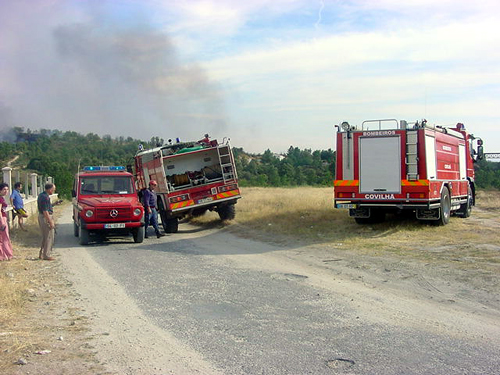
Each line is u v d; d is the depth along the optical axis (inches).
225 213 781.9
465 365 203.6
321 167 4023.1
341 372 196.9
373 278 371.2
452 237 532.7
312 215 757.9
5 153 2827.3
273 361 209.0
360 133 605.3
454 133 700.0
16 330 249.4
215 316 277.7
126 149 4498.0
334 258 456.4
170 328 256.2
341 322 265.3
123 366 203.2
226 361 209.2
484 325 259.1
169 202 703.1
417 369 199.6
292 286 350.9
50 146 4119.1
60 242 627.8
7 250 473.4
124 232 608.1
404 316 276.2
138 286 355.6
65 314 283.3
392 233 579.2
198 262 456.4
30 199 997.2
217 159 771.4
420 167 580.7
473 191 799.7
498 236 535.8
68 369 198.4
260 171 3599.9
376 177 598.5
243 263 448.5
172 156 729.0
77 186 647.1
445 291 328.2
